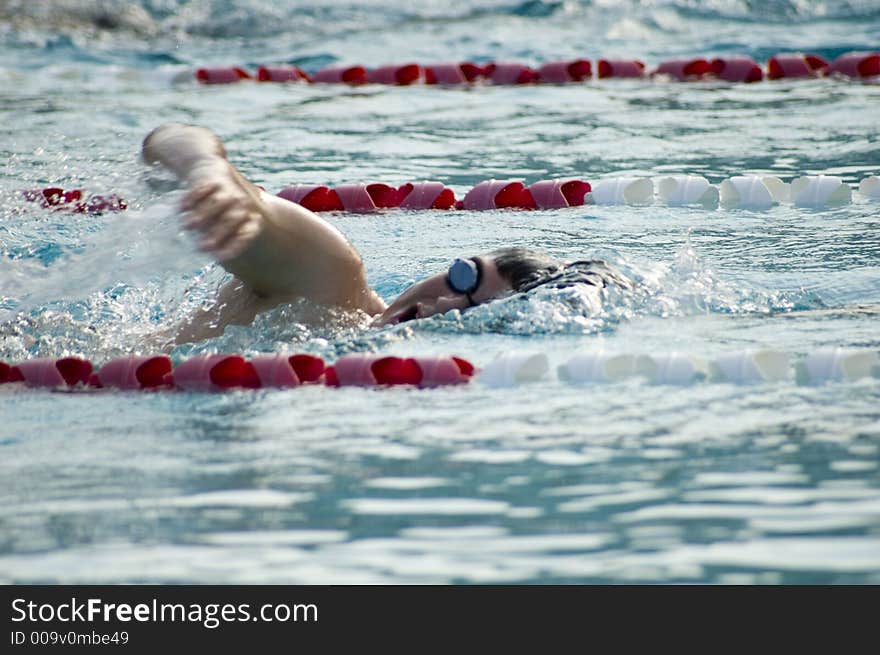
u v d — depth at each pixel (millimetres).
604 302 14945
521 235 20797
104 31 51625
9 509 9109
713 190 23578
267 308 14258
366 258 19344
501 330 14258
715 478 9258
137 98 36250
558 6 55969
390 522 8617
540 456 9961
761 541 8031
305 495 9211
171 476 9758
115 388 12953
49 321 15344
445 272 14992
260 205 13406
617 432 10578
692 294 15898
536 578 7680
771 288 16500
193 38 51062
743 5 54844
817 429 10438
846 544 7926
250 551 8195
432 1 58812
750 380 12266
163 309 16125
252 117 33625
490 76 39750
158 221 13945
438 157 28516
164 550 8242
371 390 12492
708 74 39562
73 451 10570
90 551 8258
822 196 23062
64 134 29172
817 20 51844
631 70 40031
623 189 23906
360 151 29172
